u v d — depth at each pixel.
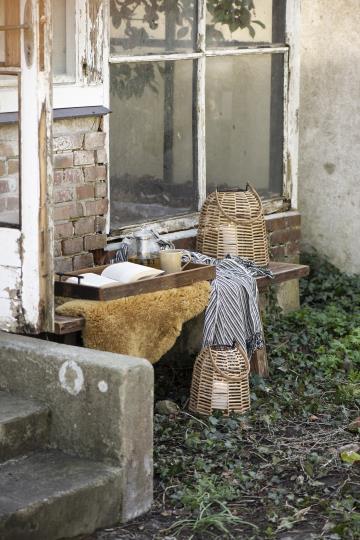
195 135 7.67
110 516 5.00
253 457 5.80
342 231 9.17
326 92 9.09
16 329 5.61
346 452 5.80
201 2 7.53
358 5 8.82
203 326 7.09
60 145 6.53
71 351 5.26
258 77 8.16
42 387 5.29
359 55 8.87
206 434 6.00
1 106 5.55
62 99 6.55
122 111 7.08
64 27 6.59
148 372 5.08
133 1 7.05
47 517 4.68
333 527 4.96
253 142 8.20
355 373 7.11
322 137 9.17
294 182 8.53
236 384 6.39
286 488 5.41
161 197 7.48
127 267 6.03
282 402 6.54
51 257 5.49
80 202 6.73
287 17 8.29
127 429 5.01
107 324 5.72
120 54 7.01
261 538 4.90
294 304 8.38
